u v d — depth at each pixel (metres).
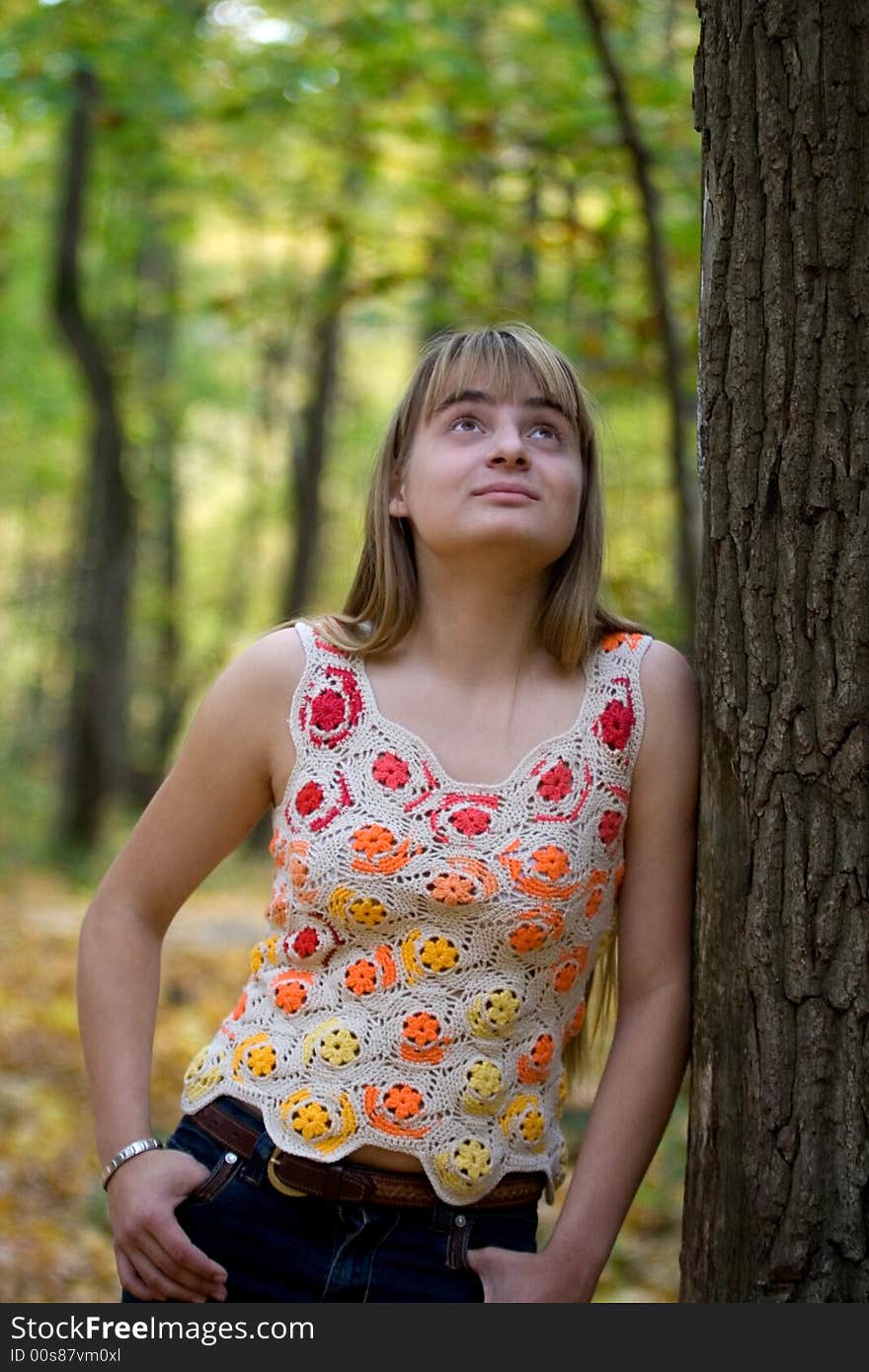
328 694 1.86
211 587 24.84
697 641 1.94
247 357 20.75
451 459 1.86
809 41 1.73
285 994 1.82
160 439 18.53
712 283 1.83
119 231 14.26
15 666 28.25
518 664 1.90
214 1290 1.77
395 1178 1.77
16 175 14.18
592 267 6.08
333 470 19.80
